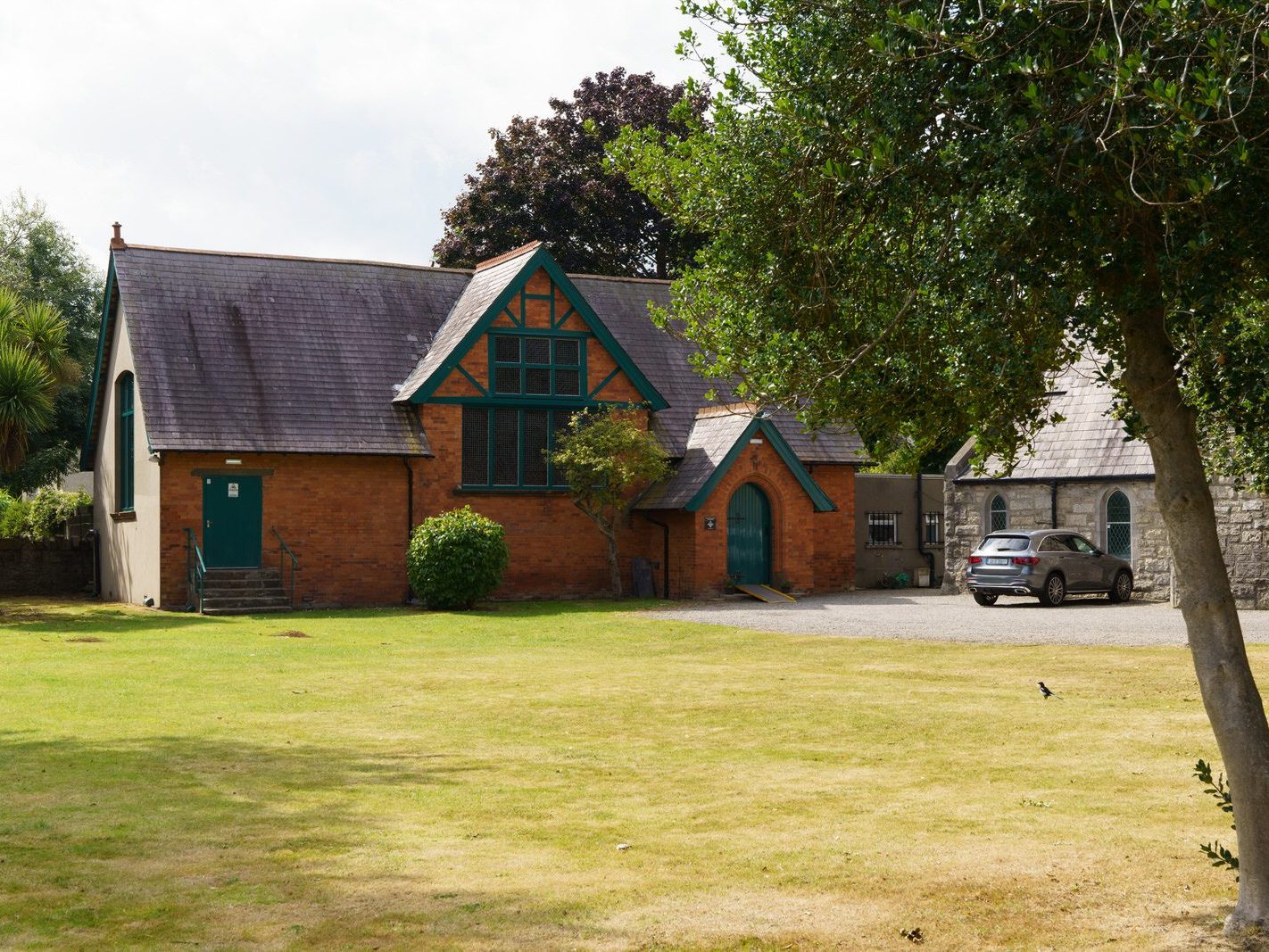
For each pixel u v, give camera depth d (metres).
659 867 7.79
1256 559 26.92
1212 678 6.52
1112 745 11.66
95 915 6.80
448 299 33.84
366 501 30.00
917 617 25.20
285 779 10.28
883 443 8.36
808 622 24.41
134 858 7.90
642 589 32.19
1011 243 6.50
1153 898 7.17
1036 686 15.40
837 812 9.20
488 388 31.19
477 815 9.12
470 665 18.03
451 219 48.12
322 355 30.98
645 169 8.88
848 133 7.44
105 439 33.34
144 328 29.64
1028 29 6.44
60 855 7.95
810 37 7.43
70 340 45.06
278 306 31.53
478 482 31.20
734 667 17.62
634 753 11.45
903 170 7.02
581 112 47.75
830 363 7.80
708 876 7.61
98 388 33.50
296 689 15.54
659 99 47.03
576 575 32.09
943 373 7.57
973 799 9.57
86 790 9.81
